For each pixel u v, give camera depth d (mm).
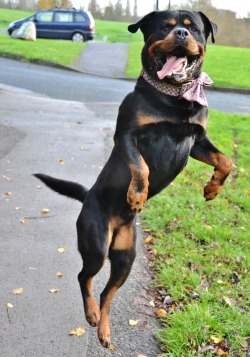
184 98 3254
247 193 6836
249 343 3533
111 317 3805
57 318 3750
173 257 4734
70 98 12734
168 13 3439
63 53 19875
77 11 25984
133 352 3439
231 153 8641
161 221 5539
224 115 11484
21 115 10227
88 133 9273
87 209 3615
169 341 3471
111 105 12008
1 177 6719
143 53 3492
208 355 3326
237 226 5645
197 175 7305
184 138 3398
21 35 23078
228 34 31594
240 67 19453
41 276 4320
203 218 5715
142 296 4113
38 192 6309
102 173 3682
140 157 3250
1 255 4641
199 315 3711
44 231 5219
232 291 4145
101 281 4340
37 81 14711
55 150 8062
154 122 3293
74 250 4836
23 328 3602
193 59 3449
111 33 42844
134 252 3643
